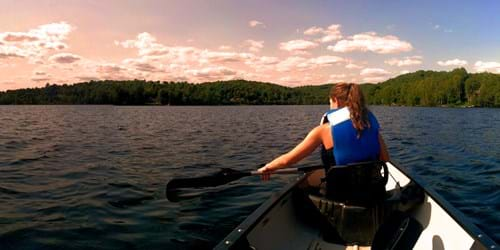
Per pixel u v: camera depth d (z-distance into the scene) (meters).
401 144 14.75
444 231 3.12
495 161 10.66
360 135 3.11
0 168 9.16
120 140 15.77
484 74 103.06
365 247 3.30
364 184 3.14
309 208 3.51
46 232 5.00
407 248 2.80
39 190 7.05
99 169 9.10
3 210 5.86
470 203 6.44
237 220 5.46
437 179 8.33
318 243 3.42
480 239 2.53
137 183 7.64
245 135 18.39
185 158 10.93
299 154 3.12
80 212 5.79
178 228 5.16
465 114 49.00
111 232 5.01
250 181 7.77
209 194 6.79
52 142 14.80
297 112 54.72
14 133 18.80
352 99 3.14
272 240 3.19
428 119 35.31
